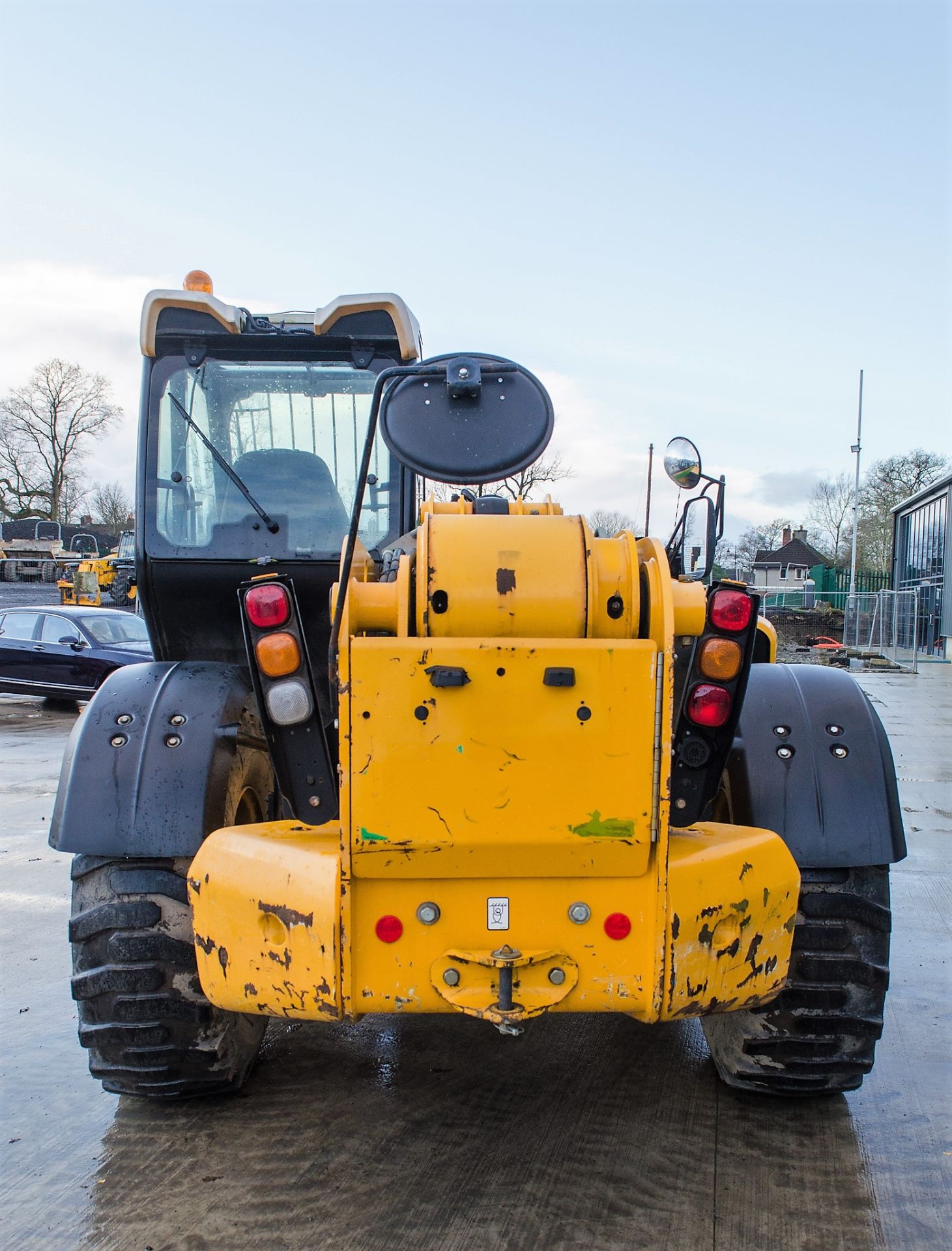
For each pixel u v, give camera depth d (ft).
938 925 16.24
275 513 11.71
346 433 11.76
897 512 121.90
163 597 11.84
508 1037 11.93
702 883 7.57
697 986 7.63
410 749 7.10
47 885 18.13
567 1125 9.85
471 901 7.46
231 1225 8.25
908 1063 11.33
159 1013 9.02
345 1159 9.22
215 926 7.87
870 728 9.52
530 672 7.06
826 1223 8.31
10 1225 8.28
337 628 7.24
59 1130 9.77
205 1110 10.16
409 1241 8.04
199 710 9.56
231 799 9.48
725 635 7.79
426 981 7.49
